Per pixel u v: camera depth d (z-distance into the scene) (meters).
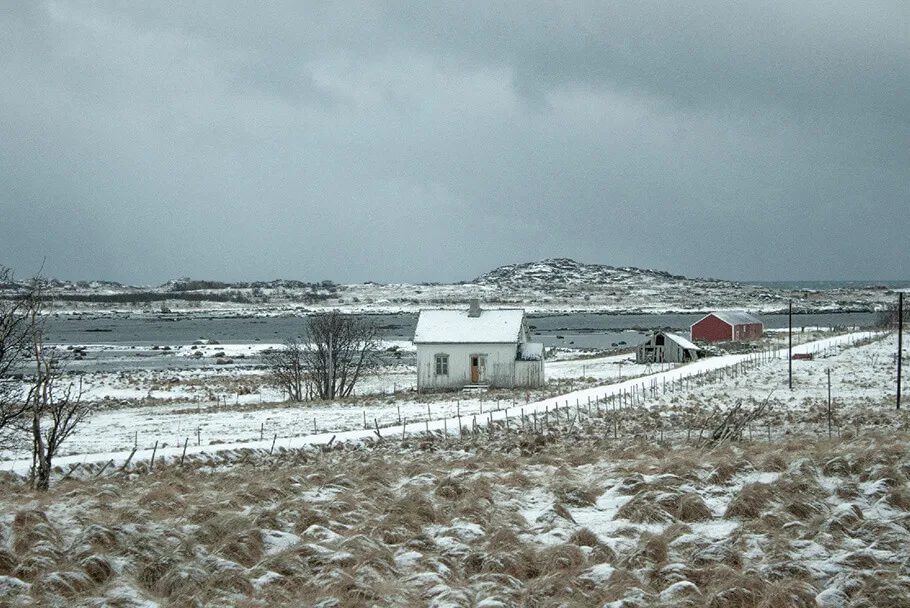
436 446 46.44
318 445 47.88
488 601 17.27
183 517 24.36
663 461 32.56
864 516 23.17
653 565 19.53
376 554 19.94
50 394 38.12
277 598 17.98
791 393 74.31
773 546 20.47
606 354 140.00
